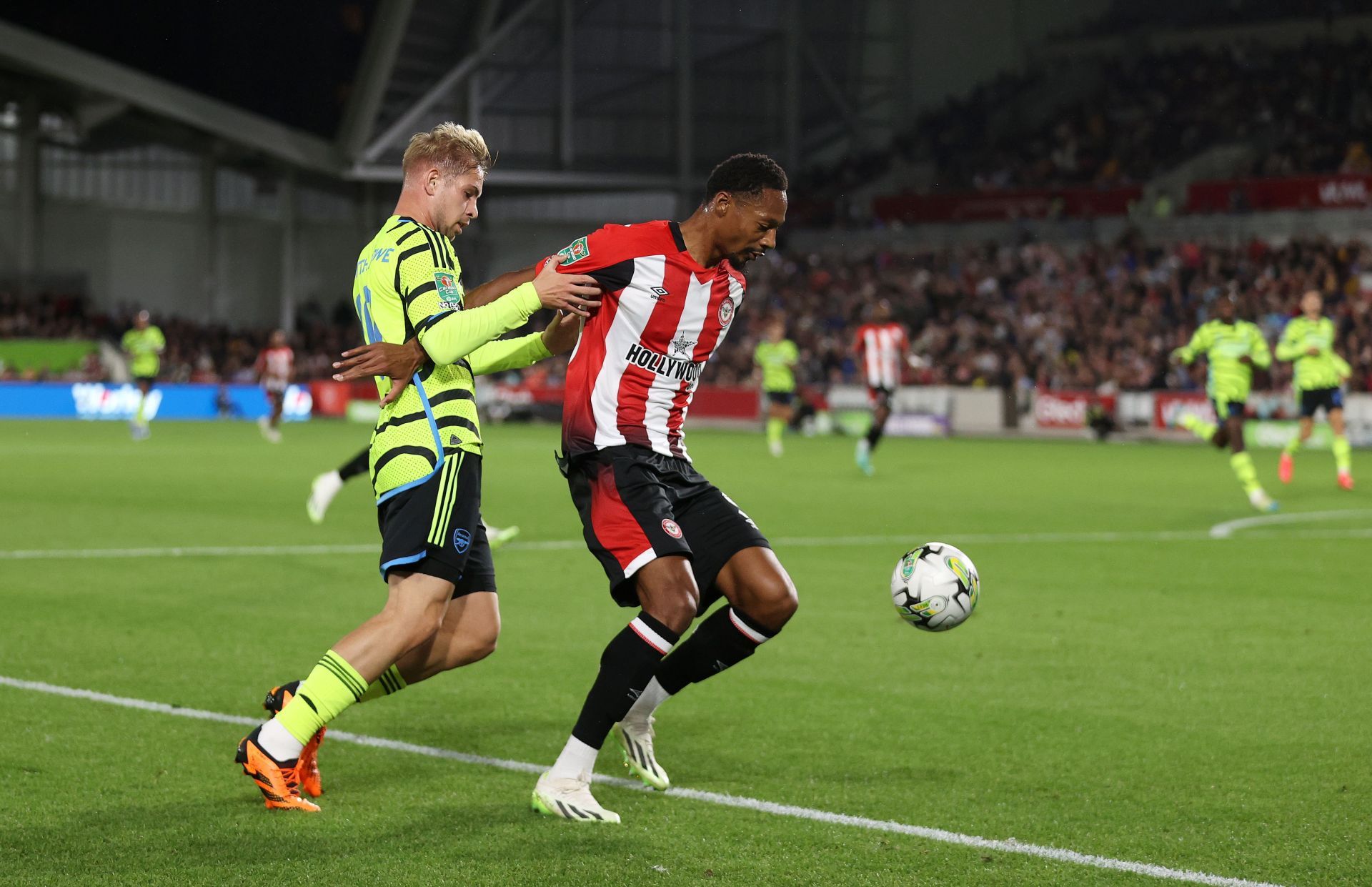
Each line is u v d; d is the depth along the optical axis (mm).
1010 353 125938
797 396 119062
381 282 15242
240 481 59188
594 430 15883
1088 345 124750
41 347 131250
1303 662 23875
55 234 152750
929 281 142125
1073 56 161375
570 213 165875
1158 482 63500
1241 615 28609
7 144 149250
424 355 15141
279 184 165375
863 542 40500
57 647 24000
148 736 18203
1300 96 142375
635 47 157625
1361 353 108500
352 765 17141
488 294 15852
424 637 15188
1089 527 44719
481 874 13203
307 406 136500
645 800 15859
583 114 156750
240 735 18359
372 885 12883
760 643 16312
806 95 166625
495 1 140000
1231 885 13094
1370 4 146750
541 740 18422
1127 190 139125
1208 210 133500
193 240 161500
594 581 32656
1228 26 153250
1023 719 19797
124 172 156875
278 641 24859
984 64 165375
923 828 14805
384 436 15336
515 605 29328
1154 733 19047
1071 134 151250
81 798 15523
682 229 15758
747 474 67812
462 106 150750
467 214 15953
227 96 133375
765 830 14703
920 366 67500
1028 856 13891
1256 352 50531
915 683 22125
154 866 13336
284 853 13758
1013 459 81250
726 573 16188
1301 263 123125
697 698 21094
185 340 148375
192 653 23734
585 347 15992
